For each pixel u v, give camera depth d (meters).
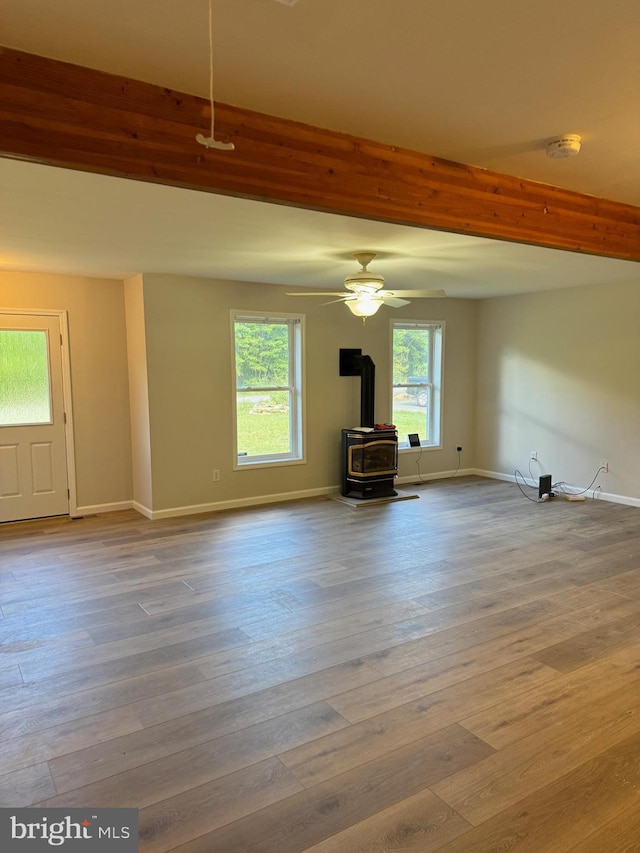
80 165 1.89
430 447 7.45
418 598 3.69
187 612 3.50
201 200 2.92
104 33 1.70
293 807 1.93
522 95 2.11
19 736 2.32
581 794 1.99
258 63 1.88
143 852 1.75
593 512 5.83
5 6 1.56
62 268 5.08
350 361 6.72
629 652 2.99
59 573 4.17
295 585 3.93
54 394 5.59
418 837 1.80
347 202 2.45
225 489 6.04
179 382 5.67
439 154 2.67
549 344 6.74
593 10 1.58
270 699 2.58
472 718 2.43
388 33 1.70
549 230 3.14
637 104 2.18
